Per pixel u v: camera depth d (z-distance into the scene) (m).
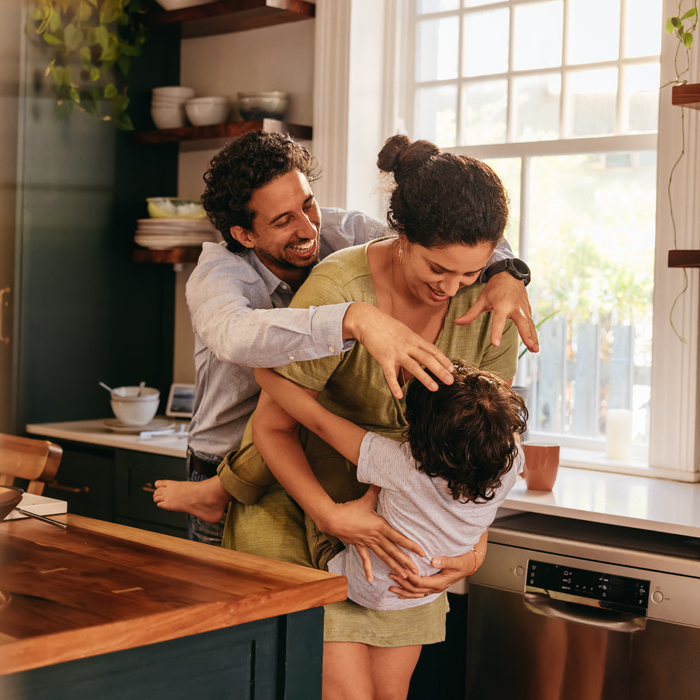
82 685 0.91
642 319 2.64
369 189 3.05
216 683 1.05
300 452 1.43
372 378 1.38
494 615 1.98
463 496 1.25
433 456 1.22
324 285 1.37
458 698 2.14
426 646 2.19
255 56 3.33
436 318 1.44
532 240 2.85
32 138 3.09
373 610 1.43
